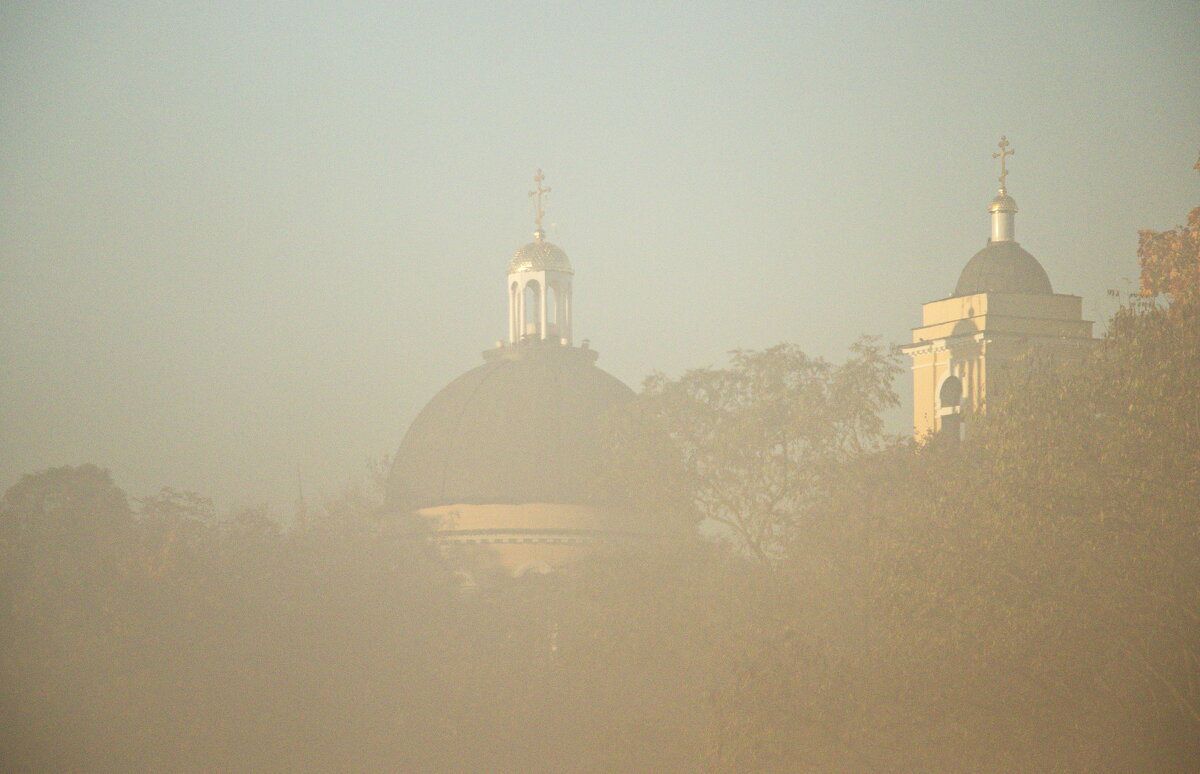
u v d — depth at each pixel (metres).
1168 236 163.38
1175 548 121.06
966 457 156.00
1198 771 124.44
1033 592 125.50
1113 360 134.62
